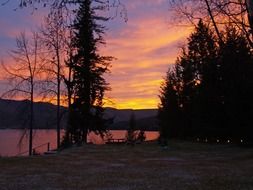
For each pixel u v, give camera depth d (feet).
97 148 142.92
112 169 73.41
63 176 62.95
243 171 68.59
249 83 133.18
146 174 65.41
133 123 245.24
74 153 118.01
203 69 160.25
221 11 77.97
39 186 53.01
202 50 159.02
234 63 133.90
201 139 194.80
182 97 237.04
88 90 178.50
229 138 165.48
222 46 134.82
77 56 169.37
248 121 139.23
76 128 179.11
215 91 158.81
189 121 224.74
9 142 215.51
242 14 77.41
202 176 62.13
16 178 60.44
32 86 164.76
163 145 144.87
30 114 162.81
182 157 103.91
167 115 265.54
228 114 148.77
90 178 60.64
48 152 124.57
